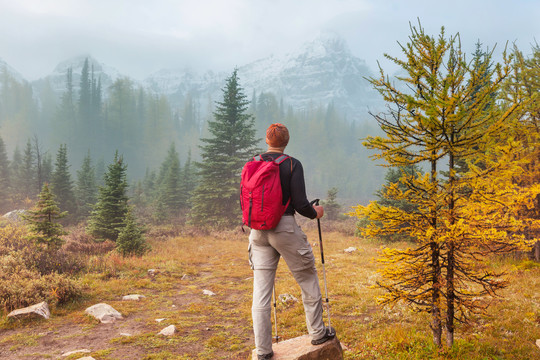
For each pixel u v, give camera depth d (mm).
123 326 7508
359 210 5016
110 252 15266
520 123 4965
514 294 8023
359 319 7402
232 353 6000
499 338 5633
